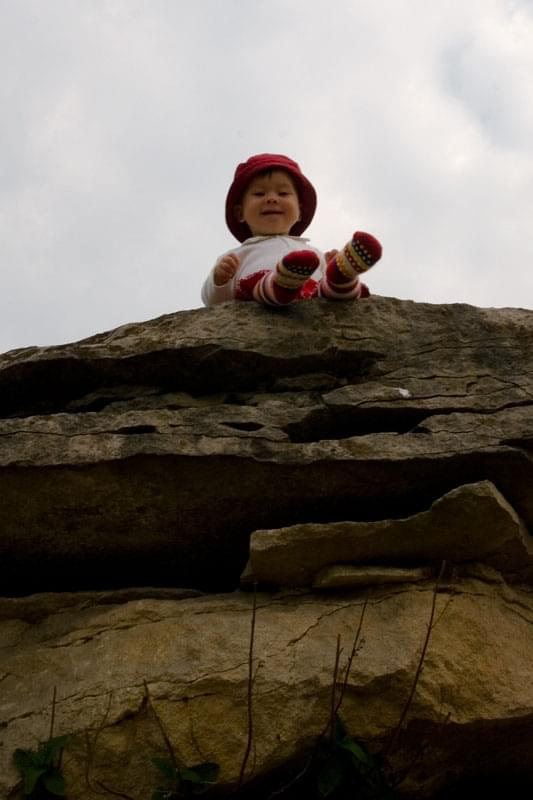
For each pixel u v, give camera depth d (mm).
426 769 4648
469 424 4797
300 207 6188
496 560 4844
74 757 4363
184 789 4316
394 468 4727
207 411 4898
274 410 4922
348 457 4691
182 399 5105
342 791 4445
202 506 4887
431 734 4520
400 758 4566
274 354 5043
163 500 4852
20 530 4973
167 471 4742
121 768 4355
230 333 5082
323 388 5066
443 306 5250
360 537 4676
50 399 5293
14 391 5266
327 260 5770
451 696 4477
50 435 4805
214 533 5016
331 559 4754
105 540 5027
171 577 5234
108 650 4664
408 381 4977
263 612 4723
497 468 4742
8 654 4773
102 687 4504
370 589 4762
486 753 4680
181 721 4402
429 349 5098
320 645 4559
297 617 4676
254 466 4719
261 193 6027
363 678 4457
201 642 4602
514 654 4637
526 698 4504
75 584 5246
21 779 4305
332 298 5219
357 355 5074
